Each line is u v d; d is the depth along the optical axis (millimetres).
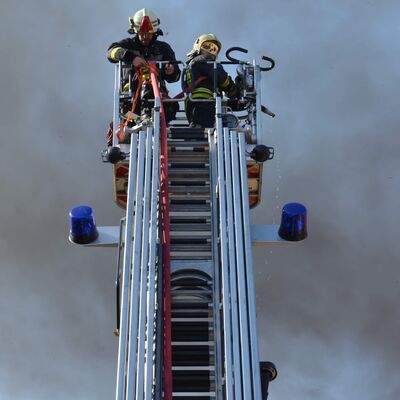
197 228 12711
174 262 12438
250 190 13695
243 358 11312
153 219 11984
